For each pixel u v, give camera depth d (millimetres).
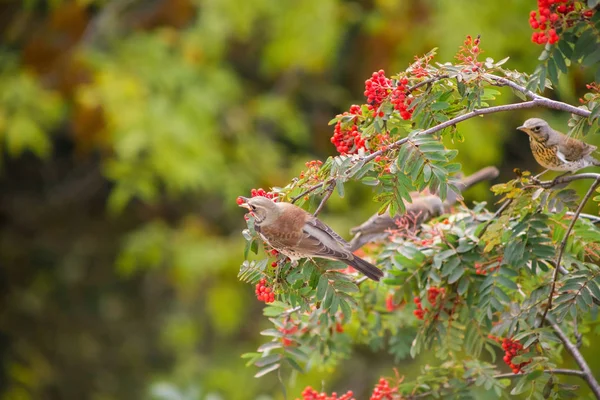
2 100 14664
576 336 6285
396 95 5324
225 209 16828
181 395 10672
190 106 14992
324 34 15039
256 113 15945
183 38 15703
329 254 5375
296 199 5488
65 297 18156
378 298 7129
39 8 16156
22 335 17859
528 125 6406
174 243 15859
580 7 4820
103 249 18438
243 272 5543
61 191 18250
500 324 5797
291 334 6594
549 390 5676
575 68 10945
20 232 18328
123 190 14477
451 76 5250
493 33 14383
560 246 5543
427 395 6555
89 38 15719
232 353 16875
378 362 15523
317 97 17328
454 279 5887
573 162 6406
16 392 17188
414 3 15203
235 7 14906
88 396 17422
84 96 14406
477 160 14383
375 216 7414
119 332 17891
